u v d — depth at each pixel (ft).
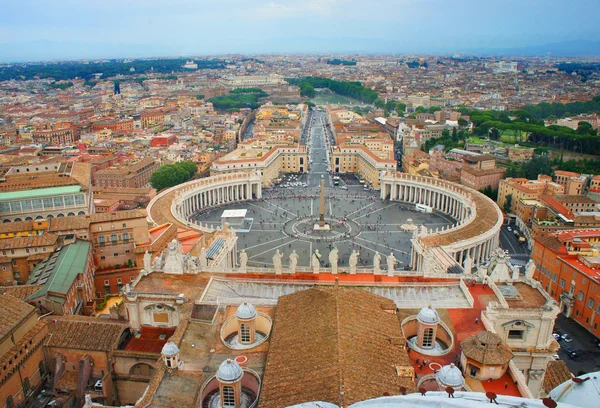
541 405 89.92
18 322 307.78
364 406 107.45
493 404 92.89
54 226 493.36
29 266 468.75
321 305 284.41
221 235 546.26
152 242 530.27
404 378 234.99
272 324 293.02
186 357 270.26
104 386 314.35
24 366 306.76
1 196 600.39
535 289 353.10
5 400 288.71
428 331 280.51
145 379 320.91
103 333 332.60
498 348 253.03
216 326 300.20
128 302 335.26
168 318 338.75
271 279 372.58
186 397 238.27
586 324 465.06
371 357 242.17
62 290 394.11
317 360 235.61
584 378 104.17
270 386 227.40
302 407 123.34
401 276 384.06
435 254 510.99
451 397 101.96
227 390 234.79
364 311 286.25
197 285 357.00
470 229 636.07
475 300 337.72
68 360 329.93
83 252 472.44
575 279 481.46
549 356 311.88
